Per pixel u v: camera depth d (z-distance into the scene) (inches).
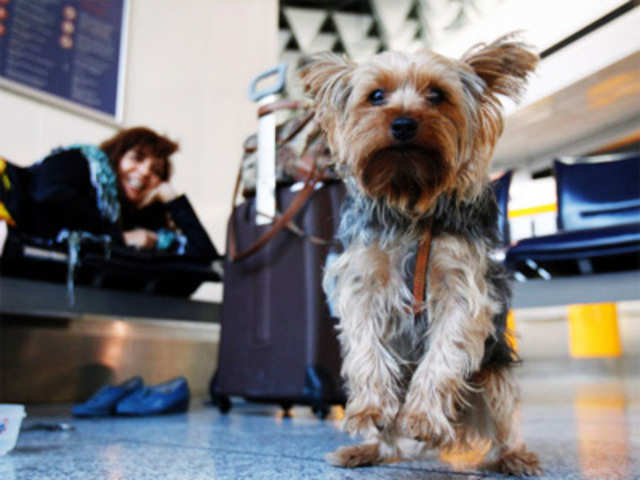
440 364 45.4
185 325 158.7
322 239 92.4
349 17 281.3
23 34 138.8
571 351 265.6
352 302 51.8
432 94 53.9
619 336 262.4
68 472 49.2
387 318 51.6
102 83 154.7
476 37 236.5
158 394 106.3
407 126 50.8
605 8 165.5
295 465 52.0
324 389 89.5
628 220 116.6
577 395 153.3
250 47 202.5
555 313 266.8
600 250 99.1
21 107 136.4
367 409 46.9
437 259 49.4
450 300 48.3
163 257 113.1
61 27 147.0
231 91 192.5
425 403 44.2
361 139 53.6
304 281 93.2
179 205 130.1
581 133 213.6
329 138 60.2
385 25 281.4
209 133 183.2
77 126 148.1
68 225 110.3
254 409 120.5
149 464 53.1
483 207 54.2
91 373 136.3
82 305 110.7
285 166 95.3
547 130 209.9
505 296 55.1
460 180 52.9
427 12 261.1
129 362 143.8
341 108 59.0
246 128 195.9
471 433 52.7
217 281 123.3
